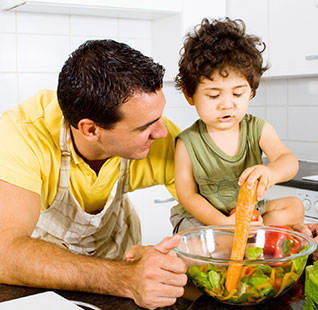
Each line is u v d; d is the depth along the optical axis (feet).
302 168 8.80
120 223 5.82
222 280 2.93
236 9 9.48
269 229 3.45
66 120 4.03
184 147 4.90
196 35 4.77
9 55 8.67
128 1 8.27
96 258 3.37
